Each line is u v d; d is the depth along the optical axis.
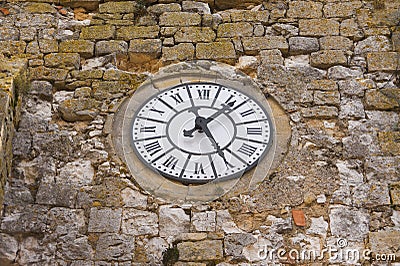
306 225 11.17
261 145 11.98
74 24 13.74
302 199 11.45
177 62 13.15
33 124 12.29
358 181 11.64
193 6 14.01
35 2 14.05
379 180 11.66
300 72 12.99
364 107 12.55
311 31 13.59
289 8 13.94
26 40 13.44
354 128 12.30
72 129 12.30
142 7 13.90
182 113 12.31
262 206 11.37
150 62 13.37
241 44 13.38
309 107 12.54
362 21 13.71
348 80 12.89
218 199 11.45
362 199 11.42
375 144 12.08
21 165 11.80
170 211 11.31
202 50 13.30
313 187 11.57
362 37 13.51
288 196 11.47
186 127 12.13
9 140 11.82
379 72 13.00
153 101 12.50
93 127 12.29
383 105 12.55
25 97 12.59
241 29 13.62
